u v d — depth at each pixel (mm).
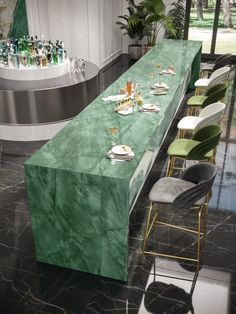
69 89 5035
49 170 2617
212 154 3557
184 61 5770
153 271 2967
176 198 2703
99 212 2633
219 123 4238
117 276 2869
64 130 3328
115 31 9656
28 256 3129
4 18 7281
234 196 3945
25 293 2760
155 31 9523
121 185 2465
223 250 3186
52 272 2965
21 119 4992
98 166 2645
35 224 2885
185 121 4281
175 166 4555
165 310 2611
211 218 3611
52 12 8367
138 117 3648
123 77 4957
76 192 2621
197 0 9508
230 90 7348
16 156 4785
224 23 9656
